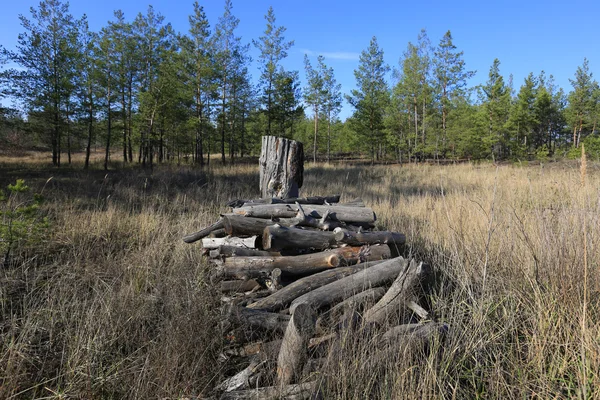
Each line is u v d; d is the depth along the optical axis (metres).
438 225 5.50
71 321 2.88
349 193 10.54
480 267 3.56
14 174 15.48
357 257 3.58
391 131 31.25
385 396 2.02
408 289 2.84
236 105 30.03
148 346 2.71
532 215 4.46
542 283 3.17
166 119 24.67
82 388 2.32
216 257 3.64
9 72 19.03
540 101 35.09
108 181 12.08
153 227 5.88
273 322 2.68
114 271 4.08
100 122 25.00
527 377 2.36
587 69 33.62
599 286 2.90
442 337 2.59
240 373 2.47
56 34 20.14
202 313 2.93
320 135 36.97
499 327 2.86
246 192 10.07
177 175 13.59
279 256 3.52
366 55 28.34
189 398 2.21
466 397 2.20
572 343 2.46
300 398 2.11
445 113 31.70
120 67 23.53
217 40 25.94
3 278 3.73
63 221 6.11
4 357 2.40
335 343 2.32
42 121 21.06
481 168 20.86
